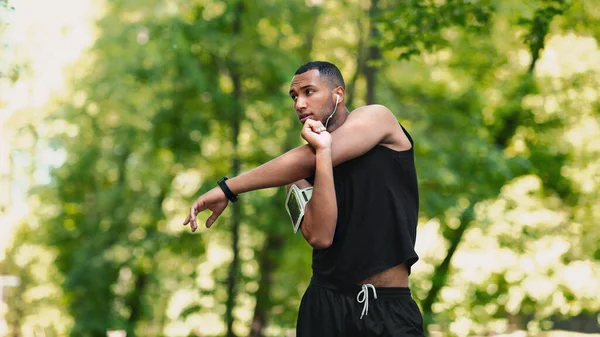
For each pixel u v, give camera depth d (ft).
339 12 82.17
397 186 16.83
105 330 98.27
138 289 99.25
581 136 84.38
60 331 123.44
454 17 47.19
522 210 85.76
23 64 50.98
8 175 107.76
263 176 16.33
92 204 104.22
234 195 16.49
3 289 127.34
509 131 78.54
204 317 89.15
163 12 82.64
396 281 16.72
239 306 87.61
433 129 75.82
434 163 72.13
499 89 75.66
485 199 76.38
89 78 92.27
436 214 76.02
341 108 16.96
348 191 16.65
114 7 88.43
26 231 118.42
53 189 105.60
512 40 71.26
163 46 80.28
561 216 88.53
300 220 16.21
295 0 78.48
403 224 16.58
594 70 78.95
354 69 86.99
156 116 84.38
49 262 119.03
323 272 17.03
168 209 93.76
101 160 101.86
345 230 16.65
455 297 85.97
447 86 77.92
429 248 87.71
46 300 126.00
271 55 79.20
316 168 15.84
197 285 89.56
